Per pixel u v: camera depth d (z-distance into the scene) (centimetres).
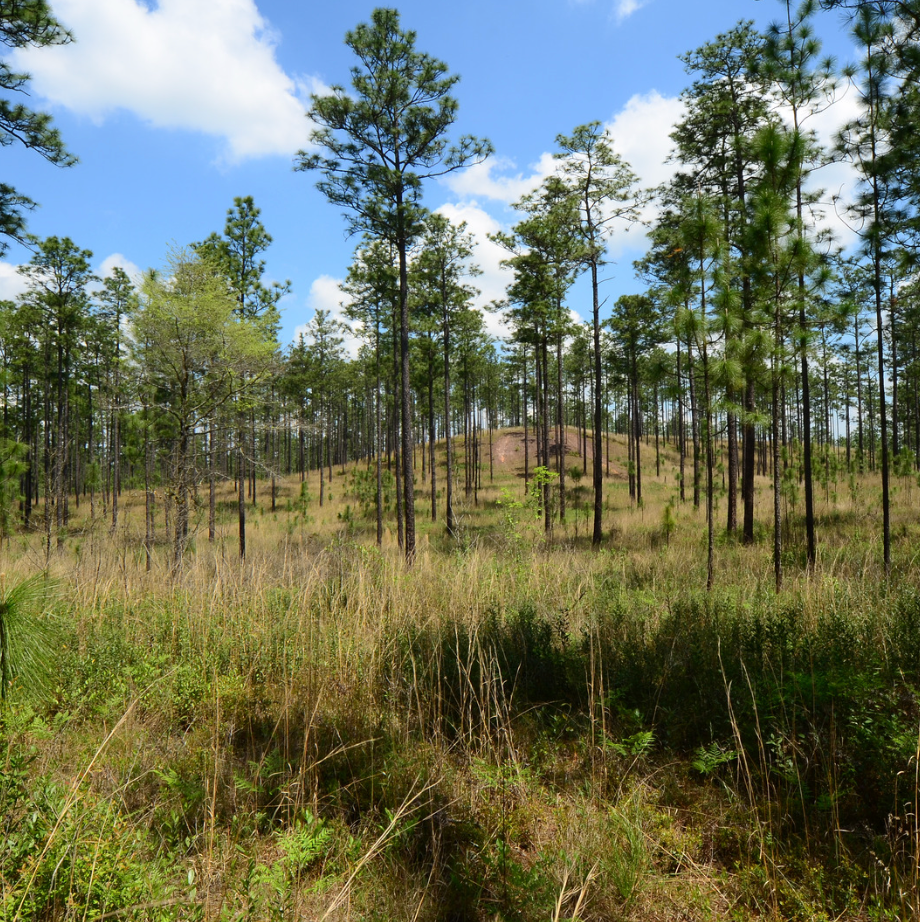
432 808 287
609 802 302
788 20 751
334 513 2752
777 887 239
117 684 414
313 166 1422
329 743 347
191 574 753
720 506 2075
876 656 405
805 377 987
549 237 1756
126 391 1293
